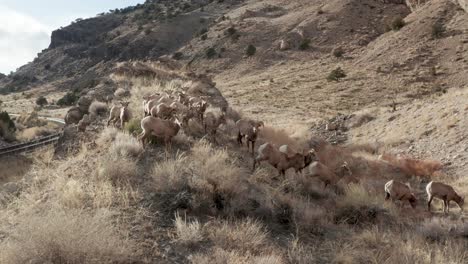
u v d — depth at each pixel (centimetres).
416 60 7519
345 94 6356
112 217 777
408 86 6406
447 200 1373
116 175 948
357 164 2116
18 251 611
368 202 1163
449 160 2206
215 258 696
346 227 1009
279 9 15762
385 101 5778
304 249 818
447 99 3088
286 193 1136
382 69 7512
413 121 2983
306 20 12675
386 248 877
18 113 8175
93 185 903
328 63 9312
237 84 8806
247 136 1453
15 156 2842
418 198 1641
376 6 12338
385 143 2775
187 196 890
